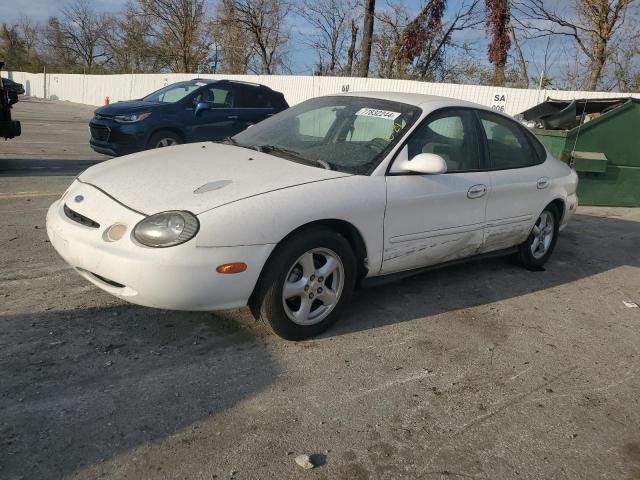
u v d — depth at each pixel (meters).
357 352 3.49
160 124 9.22
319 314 3.58
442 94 14.91
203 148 4.18
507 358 3.62
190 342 3.41
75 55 59.75
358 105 4.36
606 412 3.08
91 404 2.71
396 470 2.46
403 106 4.21
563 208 5.57
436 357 3.53
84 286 4.08
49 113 24.61
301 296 3.43
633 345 3.99
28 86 45.66
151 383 2.94
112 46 45.00
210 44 32.94
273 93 10.76
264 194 3.20
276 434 2.63
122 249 2.96
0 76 8.11
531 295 4.84
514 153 4.96
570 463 2.62
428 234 4.04
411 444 2.65
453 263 4.51
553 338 3.99
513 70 19.41
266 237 3.10
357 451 2.57
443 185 4.05
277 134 4.36
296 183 3.37
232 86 10.18
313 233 3.34
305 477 2.36
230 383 3.01
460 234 4.31
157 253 2.90
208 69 33.72
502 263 5.73
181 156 3.93
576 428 2.90
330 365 3.30
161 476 2.30
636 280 5.57
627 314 4.61
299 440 2.60
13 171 8.58
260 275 3.23
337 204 3.40
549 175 5.22
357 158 3.81
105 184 3.46
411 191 3.82
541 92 13.28
